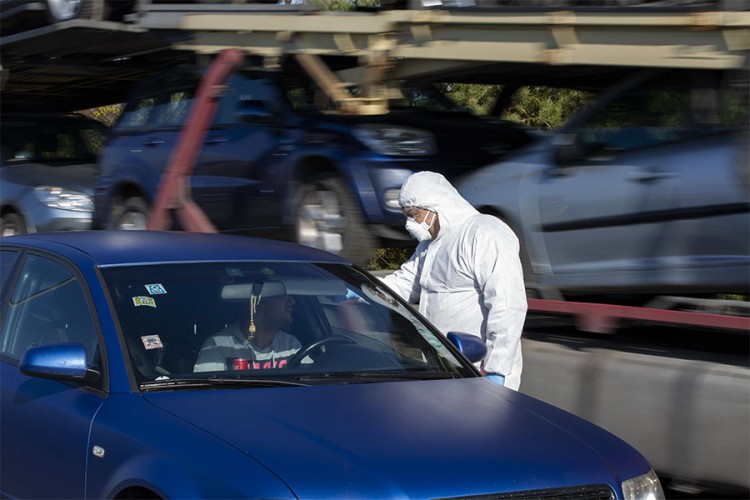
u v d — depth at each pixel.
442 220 6.37
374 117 9.25
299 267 5.64
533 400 4.98
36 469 4.73
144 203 11.12
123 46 11.02
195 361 4.76
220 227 10.14
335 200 9.05
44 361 4.57
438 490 3.81
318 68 8.40
